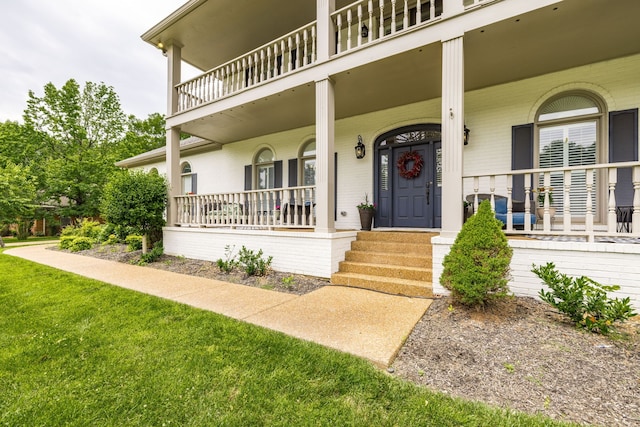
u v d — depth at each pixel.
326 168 5.22
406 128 6.86
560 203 5.36
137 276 5.65
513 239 3.96
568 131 5.35
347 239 5.58
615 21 3.86
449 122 4.10
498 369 2.21
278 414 1.77
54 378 2.18
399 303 3.79
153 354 2.51
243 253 6.14
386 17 6.72
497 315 3.15
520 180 5.61
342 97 6.32
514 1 3.75
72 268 6.51
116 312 3.55
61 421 1.73
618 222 4.77
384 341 2.65
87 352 2.56
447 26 4.15
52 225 19.92
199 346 2.63
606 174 4.92
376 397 1.92
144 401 1.90
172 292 4.46
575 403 1.82
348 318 3.26
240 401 1.89
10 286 4.93
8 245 12.97
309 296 4.15
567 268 3.48
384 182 7.21
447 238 4.04
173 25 7.24
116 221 7.21
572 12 3.68
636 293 3.13
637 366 2.19
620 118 4.85
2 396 1.98
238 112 7.06
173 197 7.88
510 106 5.71
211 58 8.81
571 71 5.21
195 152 11.24
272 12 6.84
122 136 22.80
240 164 9.93
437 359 2.39
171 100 7.88
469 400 1.87
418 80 5.51
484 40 4.29
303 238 5.40
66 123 19.97
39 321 3.29
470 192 6.03
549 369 2.19
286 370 2.23
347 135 7.62
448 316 3.25
